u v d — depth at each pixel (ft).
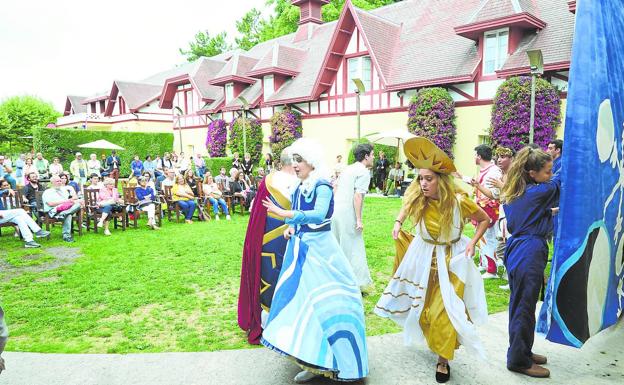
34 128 79.56
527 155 10.81
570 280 10.24
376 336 13.33
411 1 68.69
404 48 61.11
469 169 52.31
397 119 59.72
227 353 12.32
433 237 10.80
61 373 11.32
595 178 10.27
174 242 28.37
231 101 84.12
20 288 19.13
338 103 66.80
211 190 39.37
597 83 10.07
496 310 15.33
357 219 16.25
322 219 10.61
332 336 9.92
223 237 29.99
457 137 52.95
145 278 20.25
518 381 10.57
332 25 82.07
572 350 12.20
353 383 10.56
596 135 10.19
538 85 42.42
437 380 10.60
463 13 58.54
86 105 153.48
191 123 98.68
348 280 10.78
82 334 14.19
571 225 10.07
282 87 75.41
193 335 13.82
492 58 49.60
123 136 88.22
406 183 51.90
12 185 42.24
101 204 32.32
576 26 9.86
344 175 16.58
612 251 11.59
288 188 13.08
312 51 78.48
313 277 10.47
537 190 10.64
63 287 19.16
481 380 10.64
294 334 10.07
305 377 10.64
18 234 30.58
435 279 10.78
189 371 11.33
